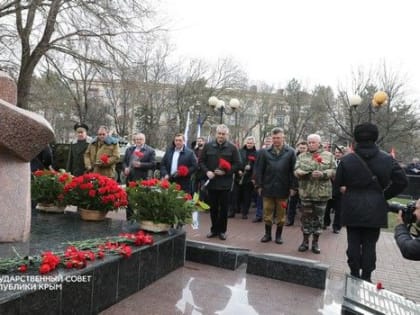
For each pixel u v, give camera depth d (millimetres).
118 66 15109
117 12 14297
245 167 8641
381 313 2719
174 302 2992
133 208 3891
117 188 4227
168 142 34438
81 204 4211
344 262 5465
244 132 44188
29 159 3342
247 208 8984
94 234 3609
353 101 12570
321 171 5621
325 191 5719
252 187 8859
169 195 3822
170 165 6309
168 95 33188
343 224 4082
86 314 2514
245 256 4328
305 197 5789
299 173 5707
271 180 6098
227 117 42969
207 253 4172
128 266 2982
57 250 2973
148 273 3307
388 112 30109
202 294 3227
